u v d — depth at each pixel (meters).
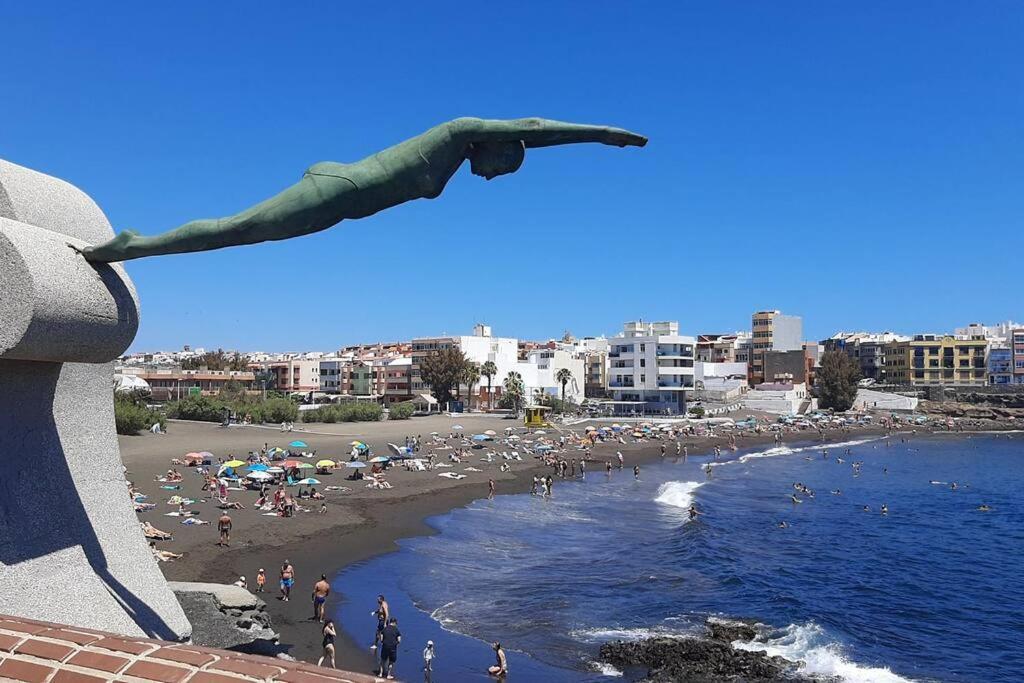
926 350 175.50
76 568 10.18
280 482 52.00
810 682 21.94
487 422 114.88
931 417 152.12
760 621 27.80
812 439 121.38
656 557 37.47
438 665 22.20
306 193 8.22
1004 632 28.16
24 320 7.94
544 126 8.05
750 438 116.19
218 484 47.12
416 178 8.21
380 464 61.47
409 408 120.00
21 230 8.31
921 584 34.94
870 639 26.59
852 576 35.91
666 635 25.50
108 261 9.15
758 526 48.59
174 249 8.66
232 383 143.88
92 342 8.91
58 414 10.73
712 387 158.88
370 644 23.66
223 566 31.70
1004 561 40.06
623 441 101.62
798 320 176.75
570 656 23.25
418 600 28.88
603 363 164.62
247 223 8.34
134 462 57.22
